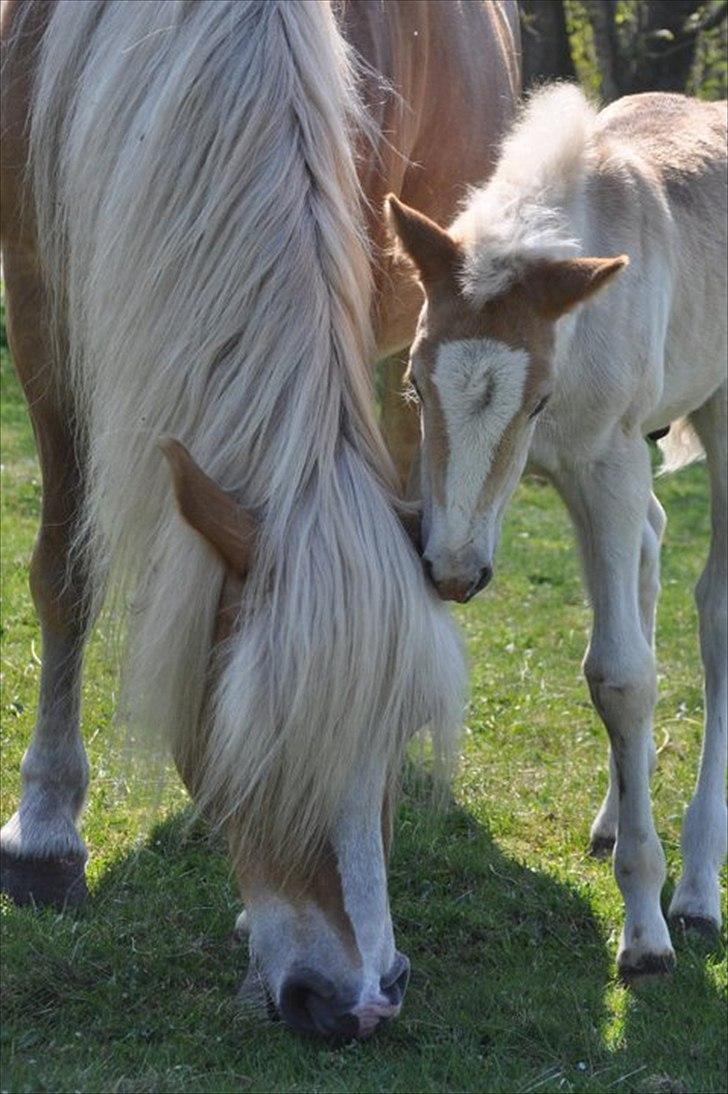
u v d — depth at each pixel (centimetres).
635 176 676
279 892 503
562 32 2217
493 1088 549
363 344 543
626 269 645
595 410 639
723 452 770
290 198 534
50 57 626
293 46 561
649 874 667
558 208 621
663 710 1057
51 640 703
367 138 641
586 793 873
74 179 591
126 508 540
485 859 764
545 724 980
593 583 665
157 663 508
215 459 514
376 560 489
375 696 482
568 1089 556
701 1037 612
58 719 703
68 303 626
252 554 491
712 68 2480
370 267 591
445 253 558
